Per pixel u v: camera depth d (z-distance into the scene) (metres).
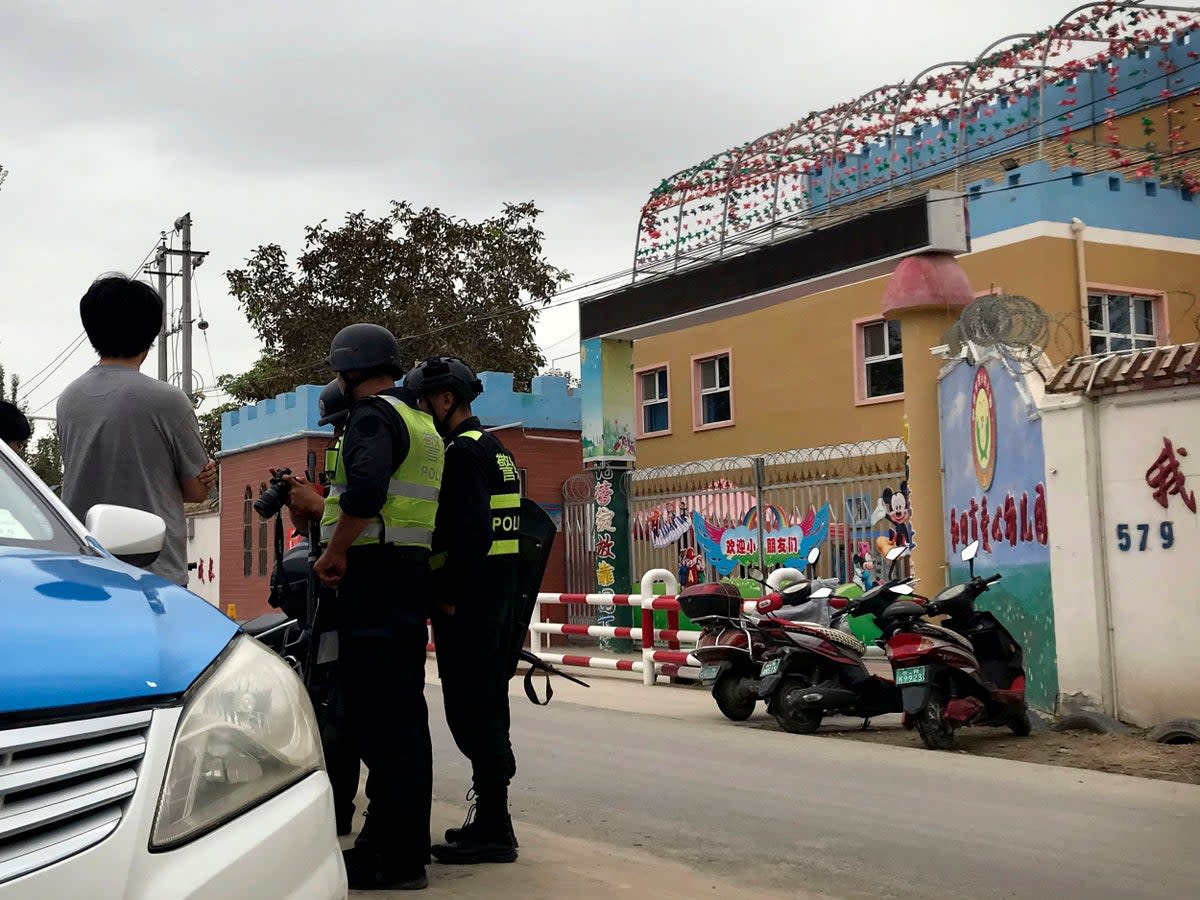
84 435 5.31
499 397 26.47
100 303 5.42
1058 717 11.02
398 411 5.38
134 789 2.62
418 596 5.44
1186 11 18.97
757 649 11.20
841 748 9.96
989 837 6.89
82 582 3.21
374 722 5.43
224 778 2.86
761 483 19.33
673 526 20.98
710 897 5.67
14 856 2.37
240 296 34.38
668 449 25.83
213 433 40.94
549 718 11.84
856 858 6.45
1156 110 21.02
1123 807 7.63
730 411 24.47
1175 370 10.05
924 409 14.25
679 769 9.02
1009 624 12.14
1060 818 7.35
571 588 24.83
